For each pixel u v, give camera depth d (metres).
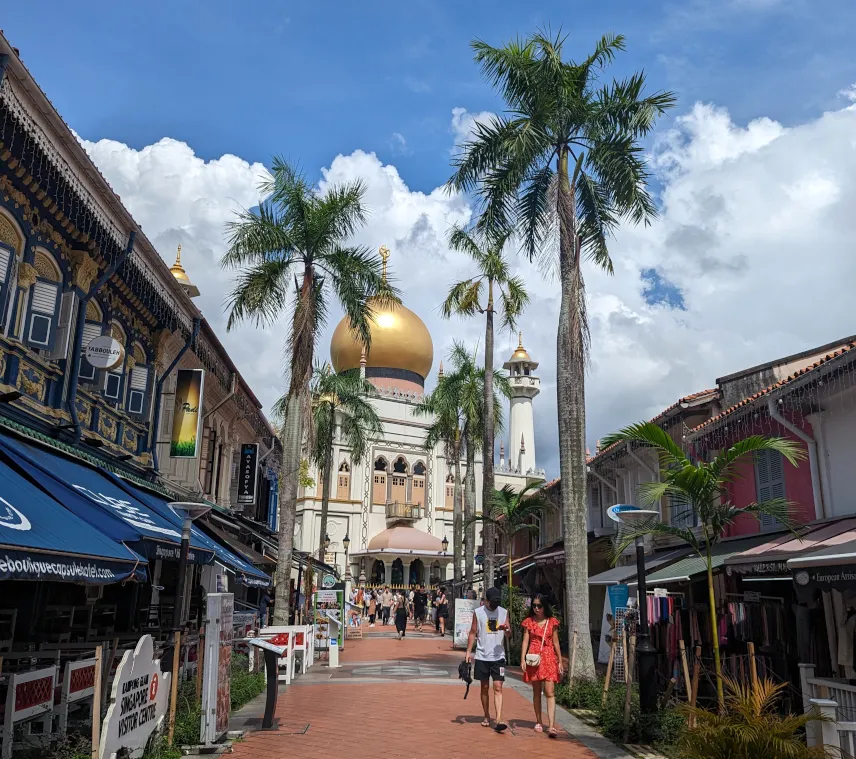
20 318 11.77
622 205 15.68
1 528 6.57
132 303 15.59
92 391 13.77
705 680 12.48
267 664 10.30
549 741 9.66
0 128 9.91
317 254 19.95
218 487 24.58
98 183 11.86
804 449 14.18
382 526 55.53
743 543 15.09
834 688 7.70
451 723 10.74
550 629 10.45
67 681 7.83
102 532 8.77
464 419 35.91
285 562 18.64
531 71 15.14
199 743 8.77
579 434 14.51
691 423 18.72
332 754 8.62
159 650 10.34
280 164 19.91
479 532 57.06
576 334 14.82
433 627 38.69
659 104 15.18
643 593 10.48
